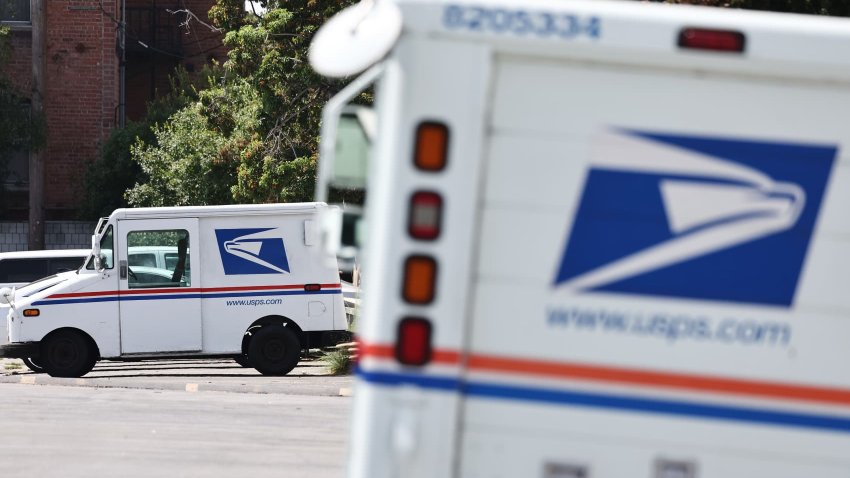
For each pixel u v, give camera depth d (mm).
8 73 122938
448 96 16891
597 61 17172
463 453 17172
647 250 17234
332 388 59781
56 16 131875
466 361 17156
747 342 17266
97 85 132625
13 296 67938
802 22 17250
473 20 16922
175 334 68000
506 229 17172
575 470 17203
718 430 17234
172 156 109875
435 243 16891
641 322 17234
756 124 17266
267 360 68312
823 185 17281
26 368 77312
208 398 56969
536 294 17172
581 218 17219
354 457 17672
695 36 17078
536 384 17188
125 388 62406
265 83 85438
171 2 148125
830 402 17250
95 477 34625
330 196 85188
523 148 17188
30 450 39375
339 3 83562
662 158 17266
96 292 67625
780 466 17266
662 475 17234
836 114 17281
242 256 68562
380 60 17875
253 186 86875
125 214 67812
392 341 16906
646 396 17234
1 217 128125
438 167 16891
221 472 35875
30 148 116188
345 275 95500
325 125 18828
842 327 17281
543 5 17078
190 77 145750
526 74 17188
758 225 17281
